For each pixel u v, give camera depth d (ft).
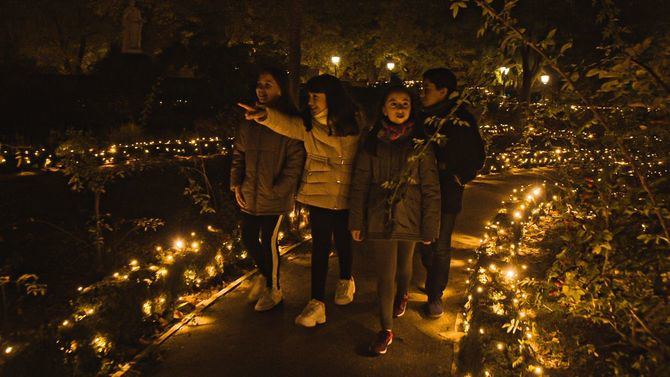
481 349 12.84
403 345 15.23
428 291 17.07
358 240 15.07
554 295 16.22
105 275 19.27
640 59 9.91
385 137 14.34
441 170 16.15
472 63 12.29
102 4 82.28
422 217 14.48
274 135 16.78
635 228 13.43
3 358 11.20
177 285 17.65
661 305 11.13
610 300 12.54
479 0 10.71
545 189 28.17
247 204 17.16
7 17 93.86
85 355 13.20
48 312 15.79
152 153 40.70
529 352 13.14
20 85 44.50
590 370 13.26
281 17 76.28
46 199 27.32
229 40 77.66
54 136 35.04
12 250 20.30
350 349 14.97
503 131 47.19
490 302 15.16
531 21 59.31
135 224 24.66
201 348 14.96
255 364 14.15
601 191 12.94
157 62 63.31
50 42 107.96
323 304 16.56
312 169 16.22
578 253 13.16
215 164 39.09
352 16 91.81
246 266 21.68
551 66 10.69
